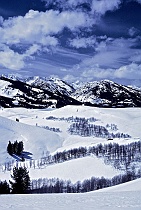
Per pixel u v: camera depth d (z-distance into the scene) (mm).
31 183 199125
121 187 95812
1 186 108750
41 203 40656
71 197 49375
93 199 45469
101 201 42750
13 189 109625
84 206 37719
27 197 49969
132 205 38188
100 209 35188
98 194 54812
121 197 47812
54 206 37719
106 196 50094
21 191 109875
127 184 98750
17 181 110688
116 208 35781
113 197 48062
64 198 47625
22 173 112562
